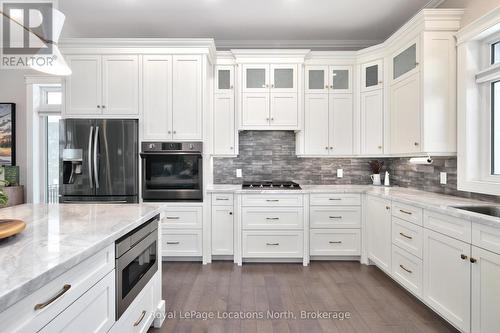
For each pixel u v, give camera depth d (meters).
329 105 3.42
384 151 3.12
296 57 3.34
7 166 3.69
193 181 3.10
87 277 1.09
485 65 2.22
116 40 3.03
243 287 2.53
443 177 2.64
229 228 3.16
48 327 0.88
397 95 2.91
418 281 2.18
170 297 2.34
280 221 3.10
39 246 1.05
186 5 2.89
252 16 3.11
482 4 2.22
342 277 2.75
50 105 3.86
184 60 3.09
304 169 3.75
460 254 1.74
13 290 0.70
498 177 2.09
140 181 3.07
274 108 3.37
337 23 3.27
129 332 1.47
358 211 3.14
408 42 2.70
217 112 3.42
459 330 1.80
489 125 2.21
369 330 1.89
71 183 2.95
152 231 1.81
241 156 3.73
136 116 3.09
